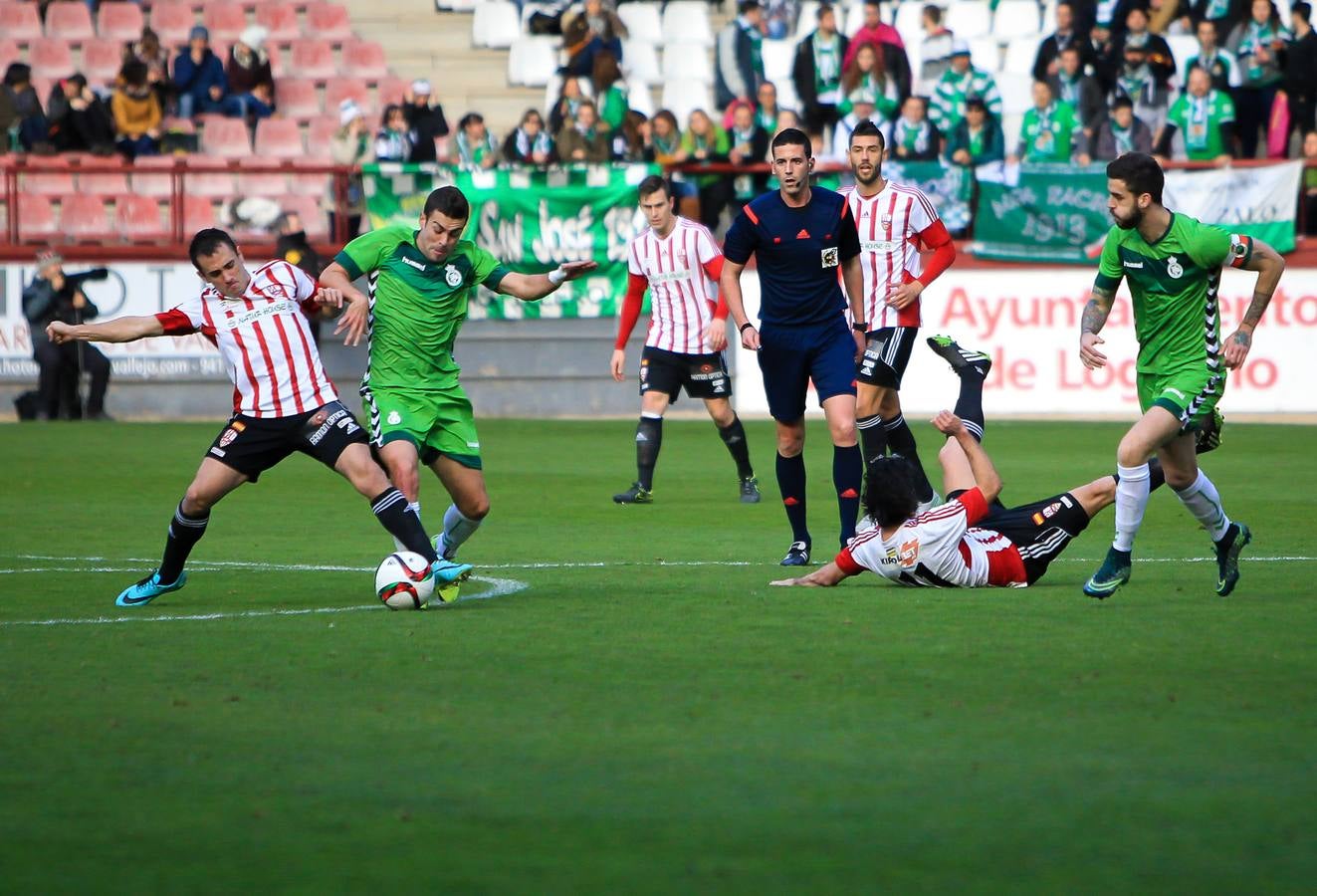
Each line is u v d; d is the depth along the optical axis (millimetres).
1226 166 70688
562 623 23922
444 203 26438
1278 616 24250
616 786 15367
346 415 25266
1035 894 12586
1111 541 34875
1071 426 66125
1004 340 70875
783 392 30656
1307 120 74812
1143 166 24594
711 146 74750
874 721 17781
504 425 68562
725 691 19250
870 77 74812
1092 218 70312
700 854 13500
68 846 13719
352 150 75562
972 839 13852
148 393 71625
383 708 18438
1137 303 25688
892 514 26875
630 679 19922
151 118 79500
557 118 76188
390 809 14703
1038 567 27312
